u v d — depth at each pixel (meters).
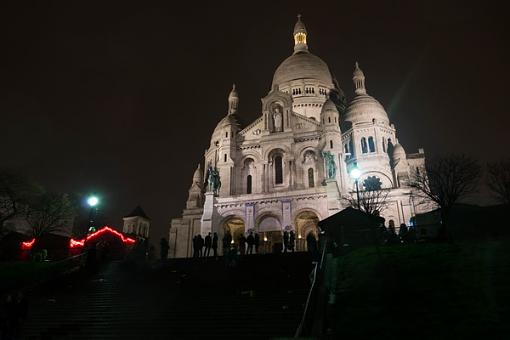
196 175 87.75
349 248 34.41
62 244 50.44
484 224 39.12
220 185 65.69
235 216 59.53
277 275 27.50
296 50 102.88
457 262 24.27
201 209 77.38
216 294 24.66
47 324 22.00
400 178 70.38
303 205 56.94
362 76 88.88
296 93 89.38
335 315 19.03
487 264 23.39
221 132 73.62
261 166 68.56
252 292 23.77
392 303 19.33
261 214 58.31
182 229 76.81
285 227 56.25
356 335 16.56
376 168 73.38
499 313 16.94
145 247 40.22
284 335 18.14
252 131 73.56
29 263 33.94
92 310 23.58
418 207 62.47
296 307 21.16
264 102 73.19
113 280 29.69
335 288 22.73
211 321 20.58
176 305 23.33
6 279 29.06
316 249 29.86
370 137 77.19
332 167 59.25
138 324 21.06
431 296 19.58
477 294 19.16
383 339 15.88
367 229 36.97
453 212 41.06
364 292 21.30
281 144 68.69
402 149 74.88
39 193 57.19
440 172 48.78
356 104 81.69
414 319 17.34
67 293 27.22
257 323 19.80
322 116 68.62
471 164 49.53
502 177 50.97
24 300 20.20
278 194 58.72
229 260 30.56
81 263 35.72
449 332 15.81
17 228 60.50
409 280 22.05
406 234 36.00
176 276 29.44
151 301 24.38
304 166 67.44
